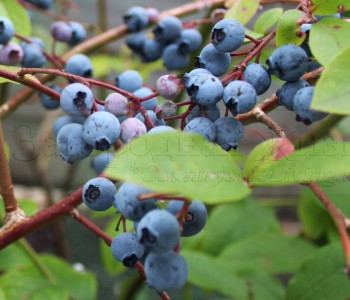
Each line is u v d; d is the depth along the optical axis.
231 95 0.24
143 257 0.27
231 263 0.47
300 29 0.26
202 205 0.24
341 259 0.37
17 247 0.49
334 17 0.25
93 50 0.46
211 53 0.27
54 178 0.73
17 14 0.41
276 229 0.55
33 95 0.44
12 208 0.30
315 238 0.51
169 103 0.26
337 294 0.36
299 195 0.54
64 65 0.42
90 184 0.25
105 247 0.49
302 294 0.37
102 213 0.45
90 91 0.26
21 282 0.43
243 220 0.54
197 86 0.25
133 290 0.55
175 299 0.73
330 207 0.22
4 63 0.38
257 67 0.26
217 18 0.41
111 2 0.83
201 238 0.53
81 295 0.50
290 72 0.25
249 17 0.33
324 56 0.24
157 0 0.83
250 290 0.44
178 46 0.42
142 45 0.46
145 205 0.21
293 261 0.47
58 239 0.63
